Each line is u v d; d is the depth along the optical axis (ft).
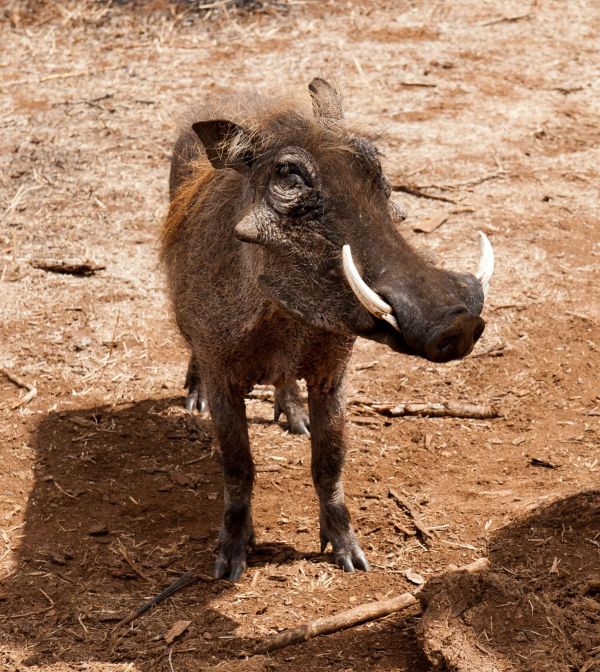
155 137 69.26
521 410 44.88
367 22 85.51
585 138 69.00
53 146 68.23
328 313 27.73
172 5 87.81
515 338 49.88
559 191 63.00
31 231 59.11
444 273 27.27
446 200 61.82
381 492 39.47
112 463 41.96
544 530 35.60
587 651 28.63
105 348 49.83
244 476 35.14
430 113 71.82
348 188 28.14
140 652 31.09
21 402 45.62
